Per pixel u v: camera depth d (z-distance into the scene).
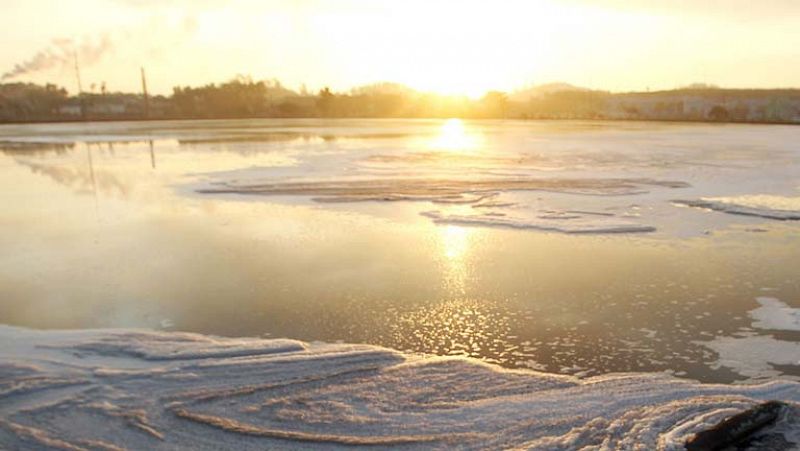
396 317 6.66
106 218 11.92
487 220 11.50
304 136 38.22
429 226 11.12
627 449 4.10
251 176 17.86
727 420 4.36
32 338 5.98
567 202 13.44
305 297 7.28
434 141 32.97
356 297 7.28
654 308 6.91
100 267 8.50
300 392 4.92
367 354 5.60
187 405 4.70
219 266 8.56
